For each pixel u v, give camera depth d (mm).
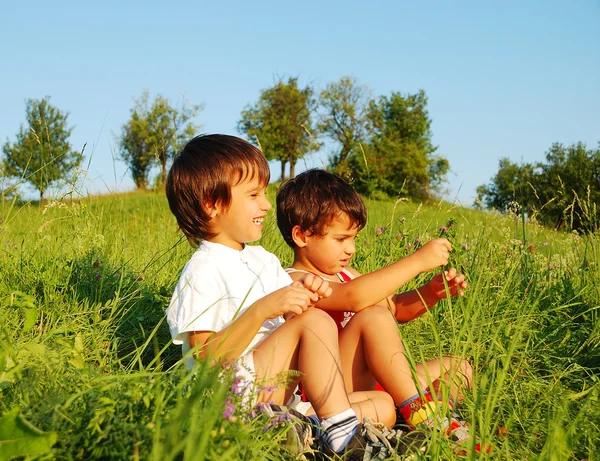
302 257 2912
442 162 55250
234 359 2215
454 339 2467
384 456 2037
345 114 51562
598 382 2617
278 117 51719
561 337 3514
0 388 1888
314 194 2787
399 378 2365
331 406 2125
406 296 2953
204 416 1490
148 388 1796
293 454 2010
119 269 3844
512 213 4801
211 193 2533
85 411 1708
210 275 2471
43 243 3855
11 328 2887
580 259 4598
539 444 2264
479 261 4199
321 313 2291
